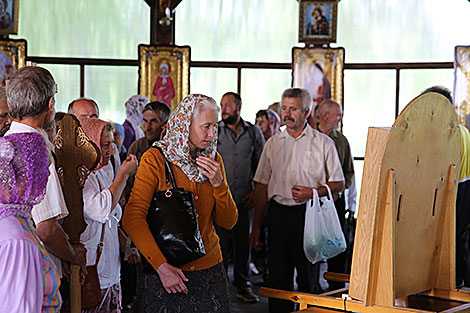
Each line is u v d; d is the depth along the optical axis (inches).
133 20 369.1
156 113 195.3
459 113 350.0
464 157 187.6
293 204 173.6
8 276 77.0
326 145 176.6
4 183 79.9
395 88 369.7
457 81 349.7
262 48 374.6
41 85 95.0
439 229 104.5
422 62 366.6
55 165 104.7
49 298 85.4
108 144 118.5
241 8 374.0
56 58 363.6
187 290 107.6
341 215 211.5
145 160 109.1
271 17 374.0
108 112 368.5
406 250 96.5
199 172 109.5
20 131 94.4
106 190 116.4
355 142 373.4
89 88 367.6
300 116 175.8
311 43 365.7
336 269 217.6
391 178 89.8
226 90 374.9
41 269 81.4
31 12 362.6
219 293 112.1
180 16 372.8
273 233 175.8
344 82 372.2
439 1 364.2
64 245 100.4
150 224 108.0
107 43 367.6
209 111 108.5
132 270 212.7
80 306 107.5
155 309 107.5
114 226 130.0
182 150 108.6
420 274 101.5
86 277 115.1
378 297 90.7
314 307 96.7
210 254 112.1
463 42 362.6
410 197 94.7
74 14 365.1
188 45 370.3
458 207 197.9
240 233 230.5
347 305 92.4
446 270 105.0
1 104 114.4
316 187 175.0
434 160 99.0
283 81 375.2
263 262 255.8
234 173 229.9
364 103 372.8
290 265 176.4
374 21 370.3
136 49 369.1
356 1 370.6
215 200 112.4
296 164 175.5
